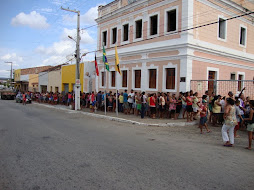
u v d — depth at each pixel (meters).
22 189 4.27
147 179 4.71
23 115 16.16
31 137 8.66
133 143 7.84
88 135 9.13
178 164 5.67
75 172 5.09
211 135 9.61
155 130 10.63
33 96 35.62
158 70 16.00
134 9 18.22
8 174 5.00
